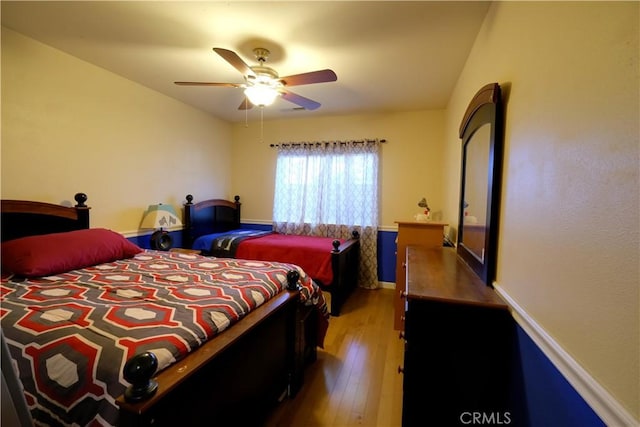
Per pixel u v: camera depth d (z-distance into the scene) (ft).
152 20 6.29
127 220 9.75
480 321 3.95
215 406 3.70
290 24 6.31
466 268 5.82
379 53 7.50
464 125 6.79
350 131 13.57
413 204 12.87
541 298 3.01
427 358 4.15
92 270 6.32
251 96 7.71
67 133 7.97
